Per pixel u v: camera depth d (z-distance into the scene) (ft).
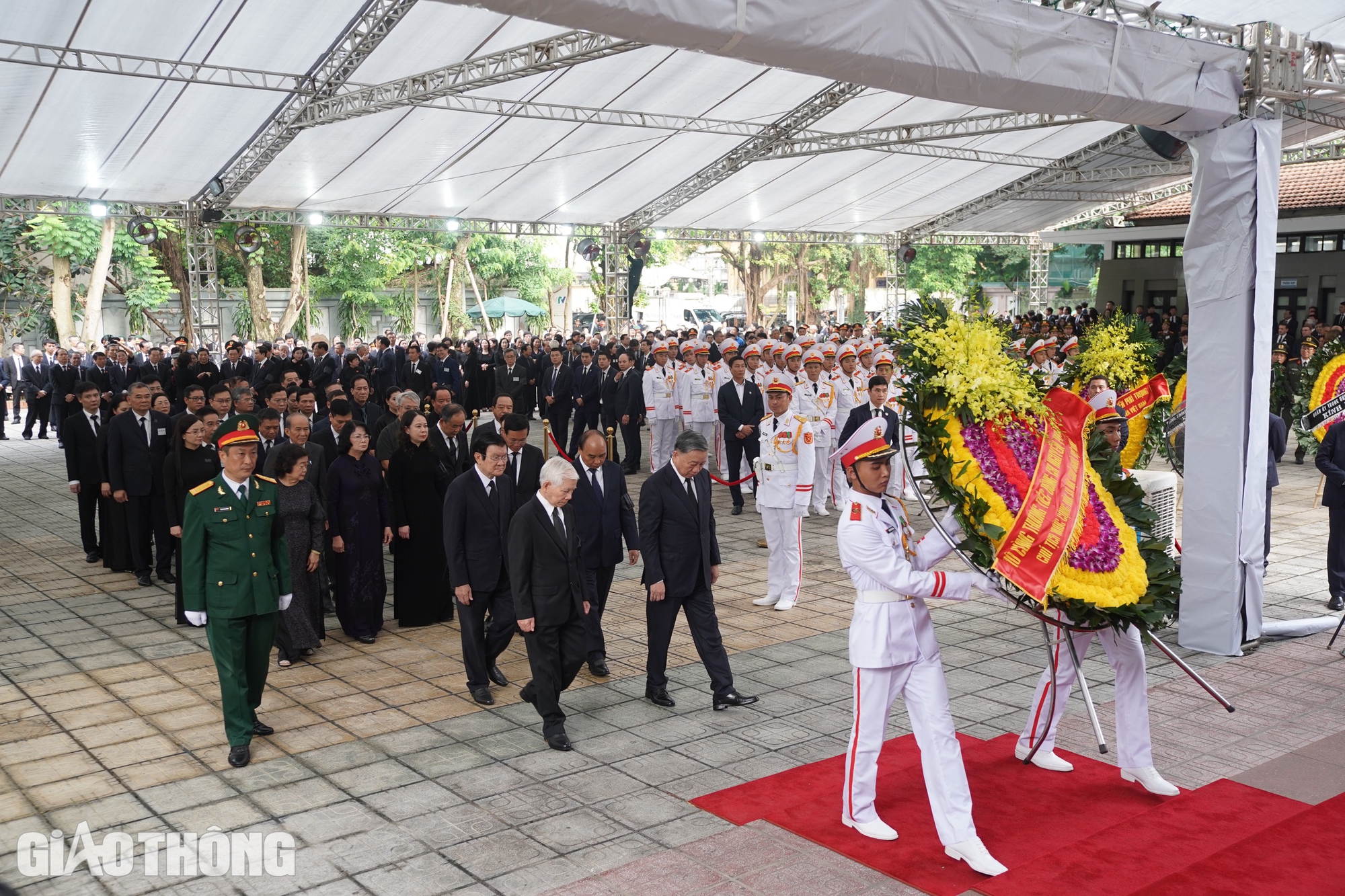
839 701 22.71
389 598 32.22
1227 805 17.30
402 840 16.58
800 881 15.15
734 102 63.93
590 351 60.49
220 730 21.42
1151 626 17.44
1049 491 17.61
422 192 72.49
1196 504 25.79
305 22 48.37
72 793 18.49
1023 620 28.84
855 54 18.34
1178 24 24.45
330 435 30.89
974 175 87.04
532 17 15.52
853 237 105.60
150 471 32.86
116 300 103.96
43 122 54.24
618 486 24.66
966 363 17.43
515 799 18.04
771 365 52.65
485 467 22.48
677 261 192.95
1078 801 17.58
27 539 40.42
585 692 23.53
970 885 14.88
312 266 120.57
